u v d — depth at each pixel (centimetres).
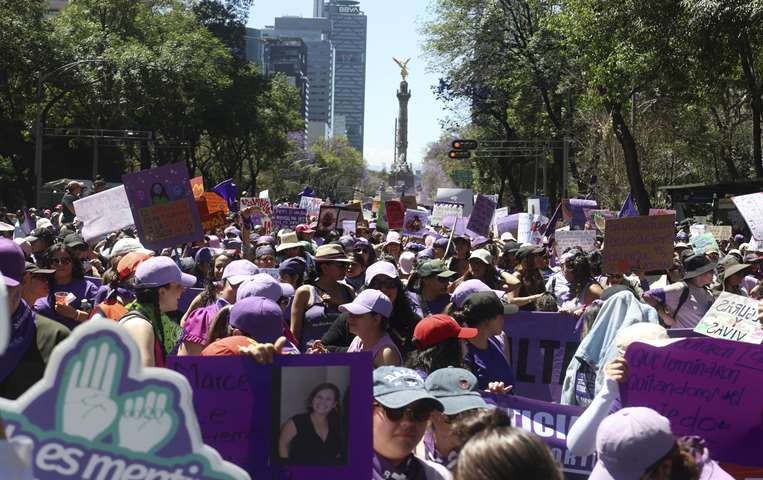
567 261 920
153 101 5369
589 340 591
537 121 4962
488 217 1639
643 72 3045
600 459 344
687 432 455
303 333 814
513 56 4609
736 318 667
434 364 568
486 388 595
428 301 875
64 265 870
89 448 228
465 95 5069
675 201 4209
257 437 372
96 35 5047
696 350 453
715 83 3088
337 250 837
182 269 993
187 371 371
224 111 6450
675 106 4122
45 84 4928
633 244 984
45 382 225
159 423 230
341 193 16462
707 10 2719
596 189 4303
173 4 6394
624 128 3619
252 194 7888
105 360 228
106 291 773
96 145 5006
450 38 4750
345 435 368
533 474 268
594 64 3316
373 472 392
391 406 387
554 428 522
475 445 274
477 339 604
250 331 491
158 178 960
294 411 369
